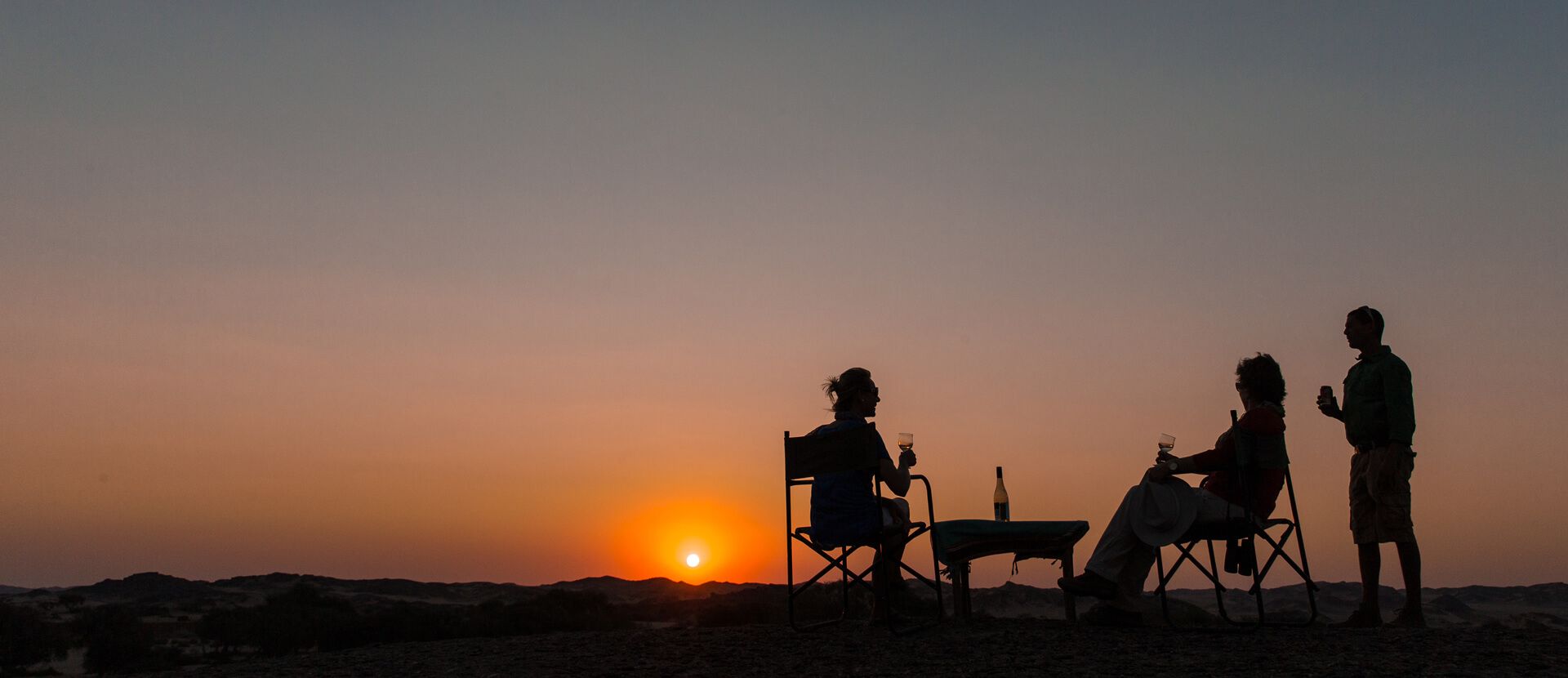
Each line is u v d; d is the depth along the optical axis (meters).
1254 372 5.93
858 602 11.65
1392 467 6.11
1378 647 4.87
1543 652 4.63
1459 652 4.66
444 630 16.88
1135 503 6.02
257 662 6.37
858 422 6.48
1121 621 6.04
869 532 6.17
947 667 4.77
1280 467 5.76
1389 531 6.12
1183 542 6.13
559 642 6.49
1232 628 5.82
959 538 6.73
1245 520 5.77
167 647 17.78
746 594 18.50
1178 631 5.78
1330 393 6.75
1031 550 6.73
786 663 5.16
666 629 7.16
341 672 5.61
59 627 18.02
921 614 9.21
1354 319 6.41
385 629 16.95
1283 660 4.57
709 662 5.31
